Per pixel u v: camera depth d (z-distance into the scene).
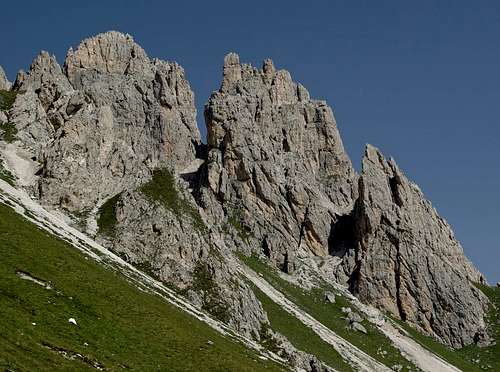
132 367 69.31
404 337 185.00
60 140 157.88
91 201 151.00
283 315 154.88
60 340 65.62
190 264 138.88
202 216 158.00
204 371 80.94
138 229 141.25
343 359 145.00
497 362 190.88
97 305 82.94
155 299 106.94
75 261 96.31
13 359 55.50
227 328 123.44
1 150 166.38
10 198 121.81
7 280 74.81
